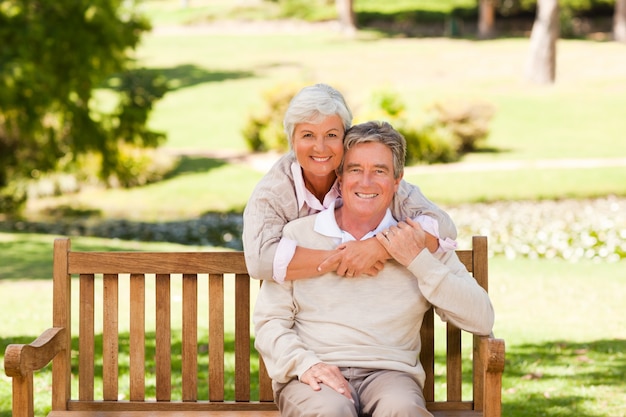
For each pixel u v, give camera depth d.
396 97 30.89
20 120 20.77
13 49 19.84
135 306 4.79
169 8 74.25
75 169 27.84
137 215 24.39
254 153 33.56
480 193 24.62
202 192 27.27
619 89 43.78
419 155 29.75
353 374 4.30
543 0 45.81
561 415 6.71
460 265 4.53
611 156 30.59
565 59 52.75
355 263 4.28
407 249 4.26
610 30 64.44
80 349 4.77
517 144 33.25
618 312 10.57
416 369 4.36
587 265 14.30
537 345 8.98
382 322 4.34
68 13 20.30
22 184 26.67
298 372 4.17
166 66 53.75
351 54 55.53
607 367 8.14
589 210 22.28
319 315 4.36
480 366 4.67
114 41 21.03
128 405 4.72
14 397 4.15
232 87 46.66
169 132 37.62
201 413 4.63
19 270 12.67
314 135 4.33
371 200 4.37
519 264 14.39
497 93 43.47
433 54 55.03
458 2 67.88
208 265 4.73
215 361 4.77
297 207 4.51
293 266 4.30
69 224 22.84
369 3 69.44
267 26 67.56
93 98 23.11
